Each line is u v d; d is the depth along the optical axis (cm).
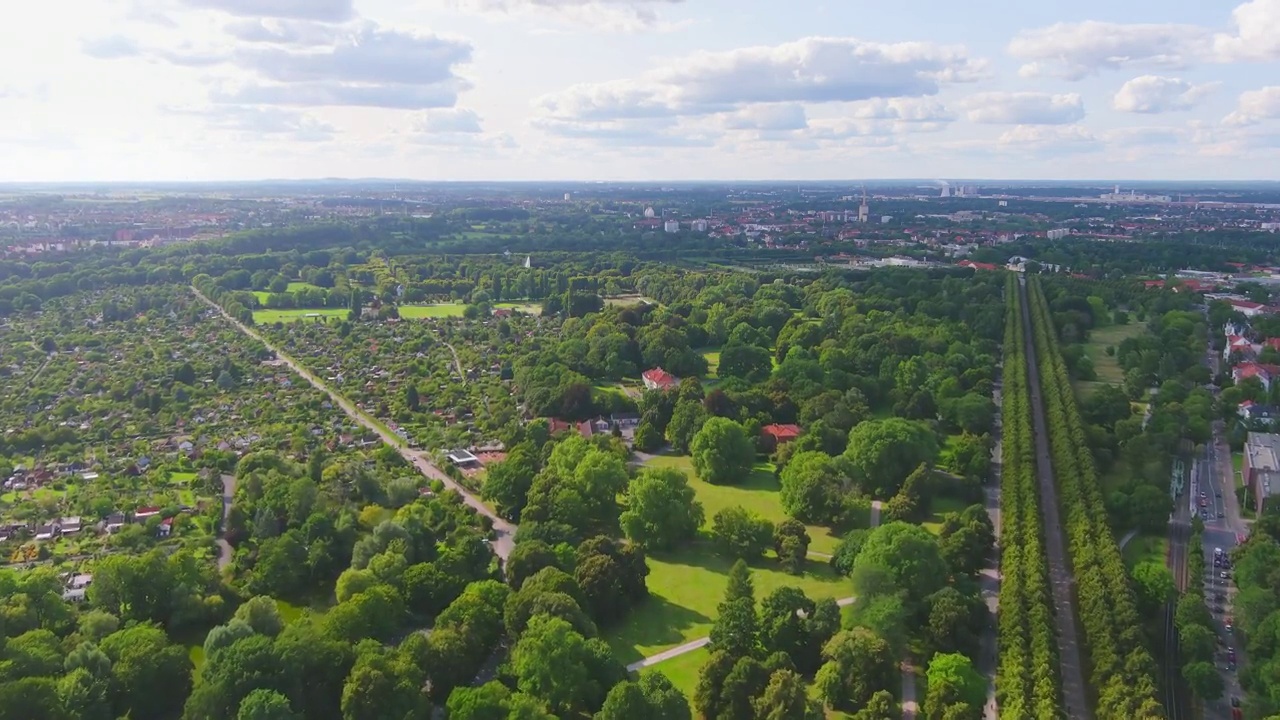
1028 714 17500
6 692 16900
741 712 18125
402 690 18175
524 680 18875
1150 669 19050
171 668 19450
